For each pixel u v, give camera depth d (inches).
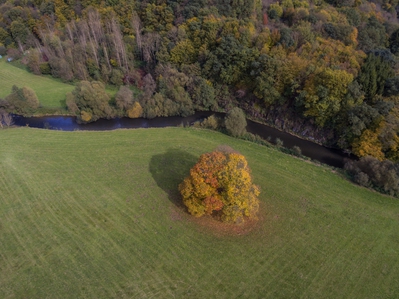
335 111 2337.6
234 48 2768.2
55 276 1376.7
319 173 2066.9
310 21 2893.7
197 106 2987.2
